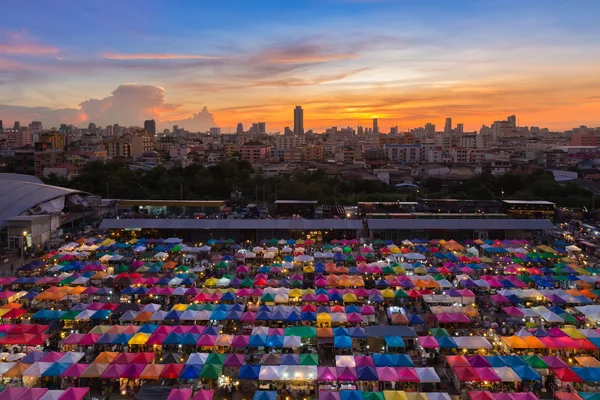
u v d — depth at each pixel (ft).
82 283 249.55
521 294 230.27
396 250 318.86
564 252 323.78
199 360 160.45
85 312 203.82
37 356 162.40
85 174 651.66
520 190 593.83
